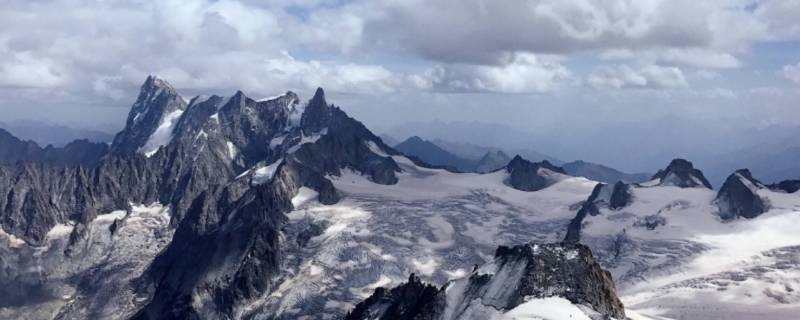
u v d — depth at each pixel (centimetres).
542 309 18825
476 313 19900
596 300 19788
